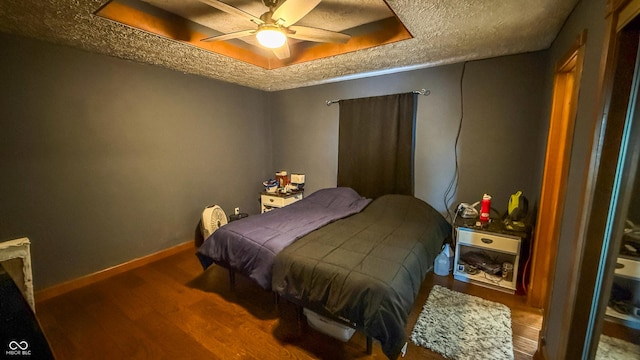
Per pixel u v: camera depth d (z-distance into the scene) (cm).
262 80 351
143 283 251
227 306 217
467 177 279
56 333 186
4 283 56
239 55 265
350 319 149
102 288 242
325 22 225
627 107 92
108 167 258
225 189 373
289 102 402
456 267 254
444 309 209
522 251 237
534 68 239
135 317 203
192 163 329
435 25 185
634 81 90
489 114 262
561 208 144
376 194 331
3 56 199
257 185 420
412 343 176
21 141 210
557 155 194
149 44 223
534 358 163
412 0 153
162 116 296
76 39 212
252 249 201
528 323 194
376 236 212
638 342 85
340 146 353
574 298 109
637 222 88
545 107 222
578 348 111
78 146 238
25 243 195
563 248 137
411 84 299
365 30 230
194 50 238
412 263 175
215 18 218
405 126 303
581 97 127
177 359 165
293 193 386
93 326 193
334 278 158
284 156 421
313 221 248
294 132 403
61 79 225
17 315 54
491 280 240
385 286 145
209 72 311
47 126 221
